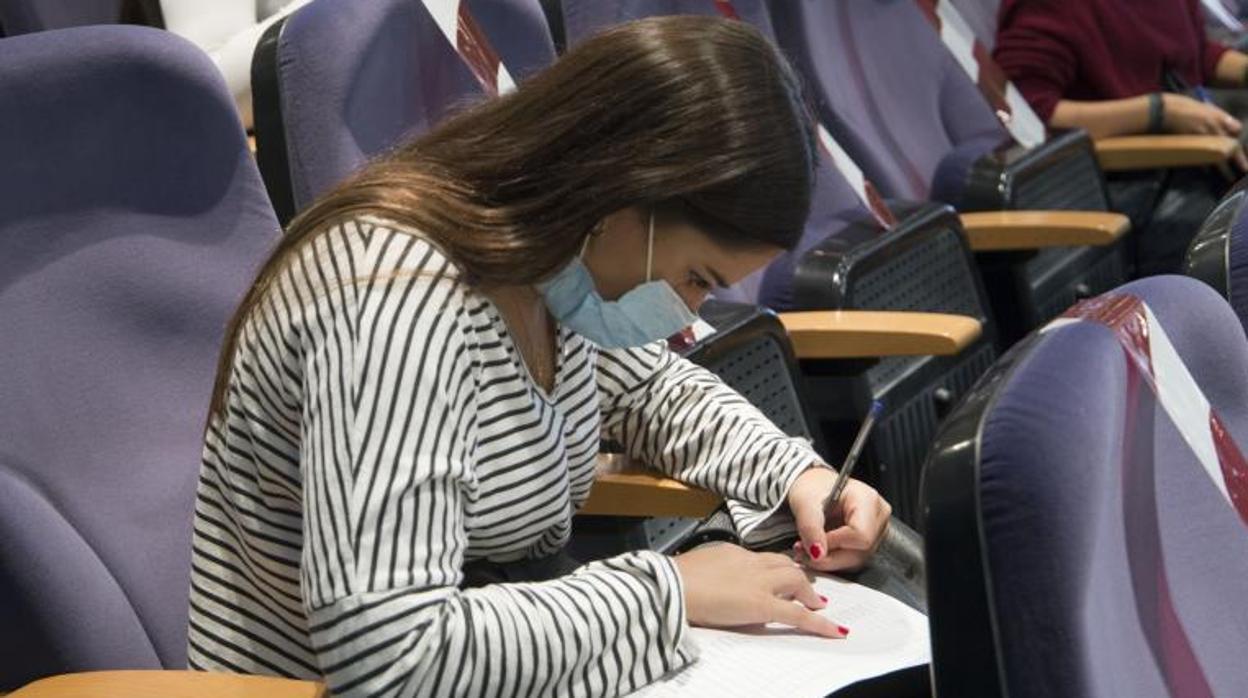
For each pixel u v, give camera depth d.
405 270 1.25
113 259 1.49
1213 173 3.32
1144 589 0.94
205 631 1.40
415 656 1.19
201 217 1.55
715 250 1.29
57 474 1.42
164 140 1.52
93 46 1.47
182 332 1.52
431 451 1.22
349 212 1.28
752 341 1.96
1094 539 0.83
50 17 2.46
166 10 2.62
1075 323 0.97
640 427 1.67
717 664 1.32
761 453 1.60
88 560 1.40
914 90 2.95
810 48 2.67
